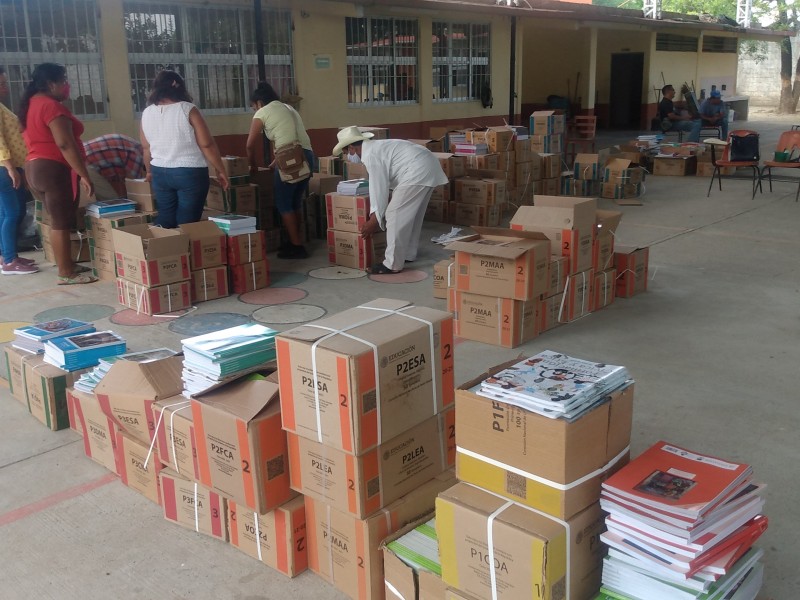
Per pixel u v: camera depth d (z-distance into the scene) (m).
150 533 2.87
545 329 4.95
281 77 10.98
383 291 5.95
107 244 6.27
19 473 3.32
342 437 2.28
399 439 2.43
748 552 2.08
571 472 2.00
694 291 5.84
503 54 14.86
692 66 22.31
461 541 2.10
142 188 6.64
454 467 2.67
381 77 12.58
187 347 2.77
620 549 1.98
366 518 2.36
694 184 11.49
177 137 5.76
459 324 4.85
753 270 6.44
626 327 5.02
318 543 2.54
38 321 5.33
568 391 2.08
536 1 15.11
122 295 5.65
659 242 7.57
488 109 14.84
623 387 2.21
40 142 5.96
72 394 3.48
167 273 5.40
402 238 6.33
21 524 2.94
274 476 2.52
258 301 5.73
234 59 10.30
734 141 10.33
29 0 8.13
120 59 8.98
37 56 8.29
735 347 4.61
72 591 2.54
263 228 7.44
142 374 2.98
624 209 9.52
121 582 2.59
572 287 5.09
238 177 7.03
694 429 3.52
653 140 13.45
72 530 2.89
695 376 4.16
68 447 3.55
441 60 13.68
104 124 8.95
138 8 9.11
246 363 2.72
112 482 3.24
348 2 10.86
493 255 4.43
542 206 5.28
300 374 2.33
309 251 7.39
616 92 21.33
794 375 4.16
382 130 9.37
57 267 6.81
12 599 2.51
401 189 6.19
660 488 1.98
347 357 2.20
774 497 2.94
